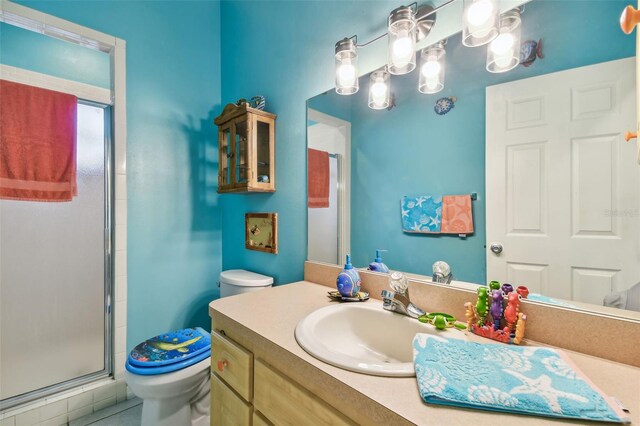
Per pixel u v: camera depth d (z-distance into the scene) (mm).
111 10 1674
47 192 1502
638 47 575
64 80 1586
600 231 693
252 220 1836
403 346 892
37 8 1448
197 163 2035
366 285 1196
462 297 911
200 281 2043
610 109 677
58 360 1580
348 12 1295
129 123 1737
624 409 476
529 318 770
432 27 1021
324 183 1403
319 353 682
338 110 1335
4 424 1357
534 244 792
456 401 492
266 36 1739
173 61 1928
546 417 468
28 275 1502
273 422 776
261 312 991
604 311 688
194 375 1255
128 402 1675
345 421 594
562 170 746
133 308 1743
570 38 731
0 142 1393
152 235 1826
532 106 795
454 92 960
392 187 1133
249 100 1877
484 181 889
